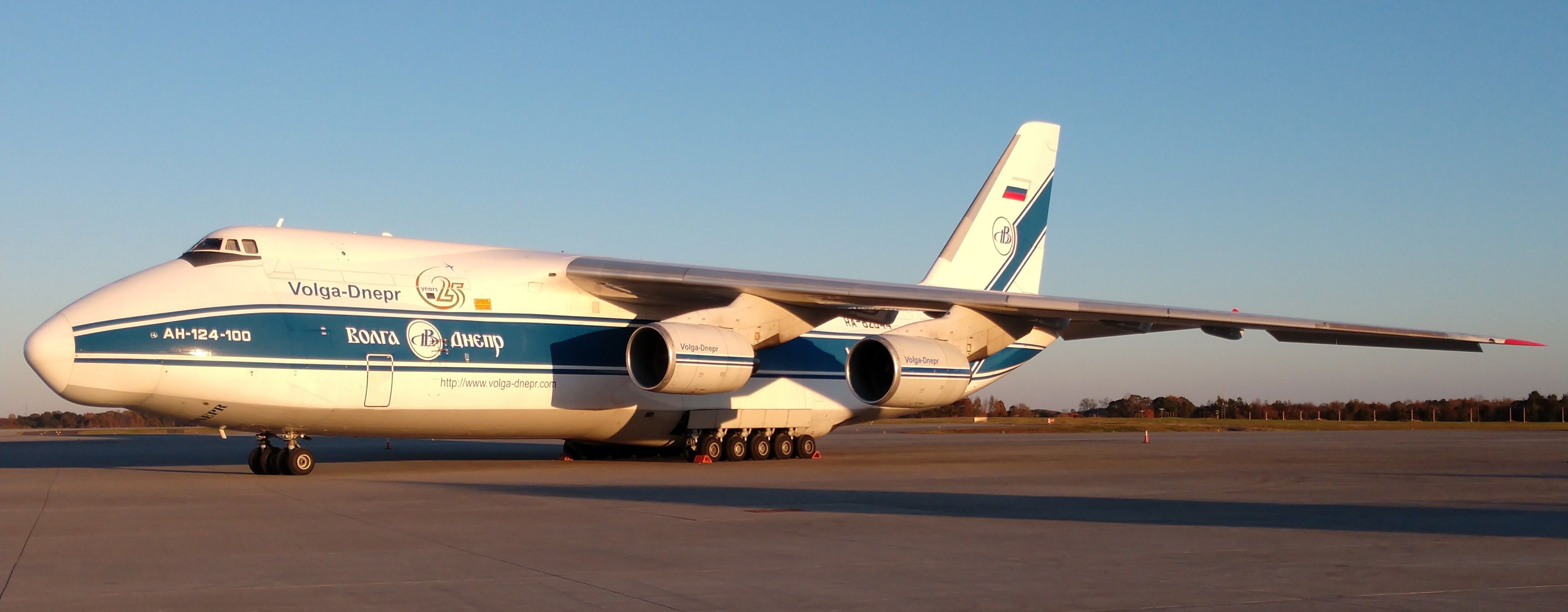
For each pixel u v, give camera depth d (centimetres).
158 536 756
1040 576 595
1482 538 754
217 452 2122
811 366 1795
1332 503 1009
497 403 1488
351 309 1389
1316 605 518
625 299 1612
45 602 524
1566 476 1374
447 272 1490
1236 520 859
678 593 547
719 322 1532
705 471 1470
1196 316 1480
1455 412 5650
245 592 548
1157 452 2042
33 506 962
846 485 1204
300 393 1340
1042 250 2036
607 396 1588
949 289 1543
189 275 1323
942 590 558
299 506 959
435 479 1299
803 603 524
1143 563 643
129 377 1252
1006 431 3794
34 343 1220
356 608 510
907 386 1523
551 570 614
